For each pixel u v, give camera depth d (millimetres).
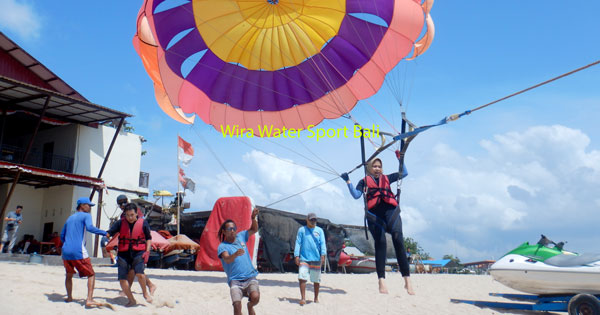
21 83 18281
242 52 10539
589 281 6602
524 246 7746
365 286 10195
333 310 6750
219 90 10789
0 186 23109
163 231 19438
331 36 10484
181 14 9320
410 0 9430
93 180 21672
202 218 19250
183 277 11289
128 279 6332
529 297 7820
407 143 8633
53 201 23781
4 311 5227
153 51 9016
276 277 13031
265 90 11023
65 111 22375
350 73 10828
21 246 21875
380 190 8766
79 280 8789
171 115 10680
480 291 10570
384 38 10047
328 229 20016
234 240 5262
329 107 10984
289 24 10219
